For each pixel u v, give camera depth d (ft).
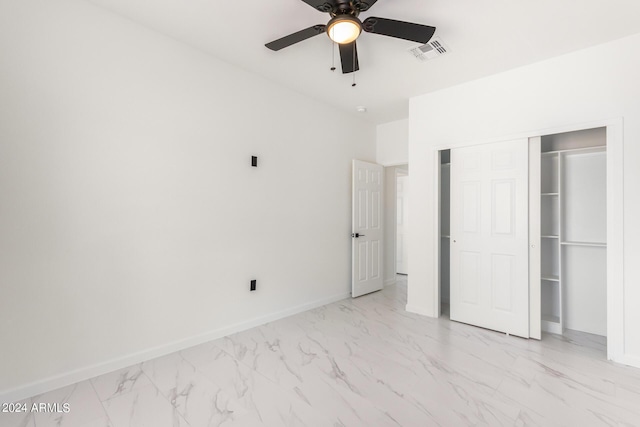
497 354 8.70
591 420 5.92
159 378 7.33
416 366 8.00
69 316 7.02
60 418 5.90
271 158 11.22
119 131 7.70
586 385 7.11
